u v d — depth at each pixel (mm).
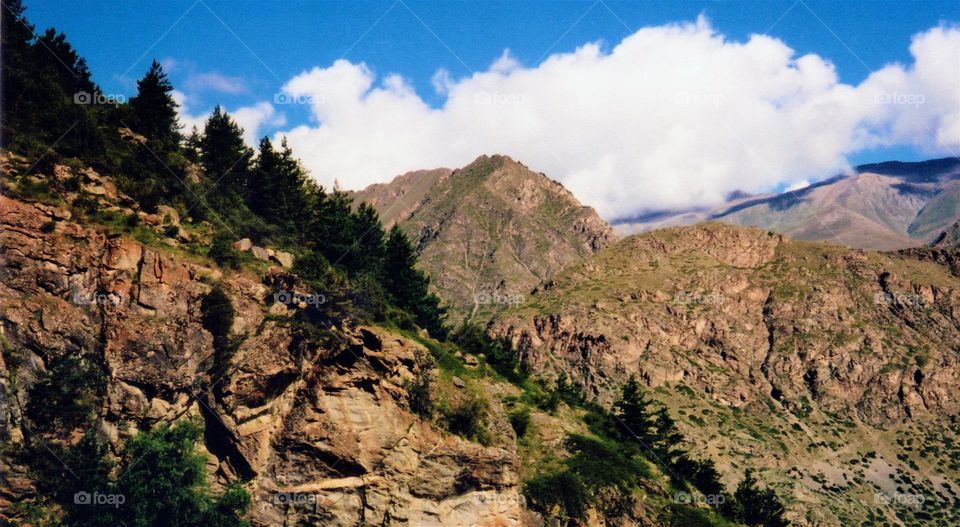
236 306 66750
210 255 69688
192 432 62438
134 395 62031
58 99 73938
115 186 70500
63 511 56219
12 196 62125
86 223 64875
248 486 62031
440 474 66875
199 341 64750
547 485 74438
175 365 63531
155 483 58875
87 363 61094
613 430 97562
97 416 60375
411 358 71438
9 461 55656
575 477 76438
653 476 84562
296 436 64000
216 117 91500
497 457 69875
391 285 96000
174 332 64125
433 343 82688
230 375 63656
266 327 66375
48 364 59469
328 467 64062
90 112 77125
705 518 79250
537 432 82625
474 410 71625
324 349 67125
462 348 96375
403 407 68188
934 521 186000
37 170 65812
